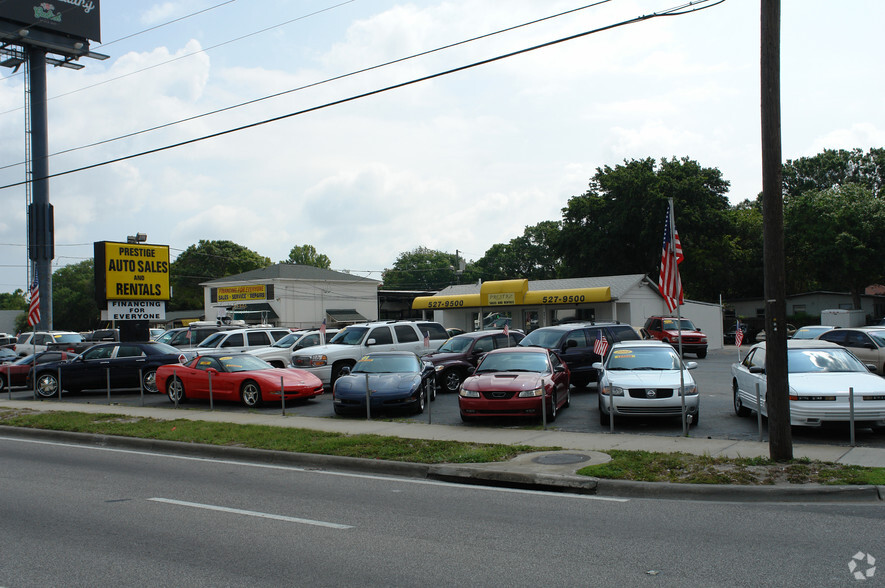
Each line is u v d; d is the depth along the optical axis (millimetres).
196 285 85688
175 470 10719
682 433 12586
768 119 9602
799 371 12781
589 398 18172
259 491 9047
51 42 46781
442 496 8703
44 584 5422
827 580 5312
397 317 72000
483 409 13805
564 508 7949
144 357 22000
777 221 9602
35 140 45531
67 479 9922
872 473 8688
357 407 15516
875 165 67812
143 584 5406
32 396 22516
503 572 5590
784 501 8125
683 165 54062
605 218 54656
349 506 8117
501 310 42812
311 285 59688
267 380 17828
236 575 5590
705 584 5254
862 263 49219
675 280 12531
